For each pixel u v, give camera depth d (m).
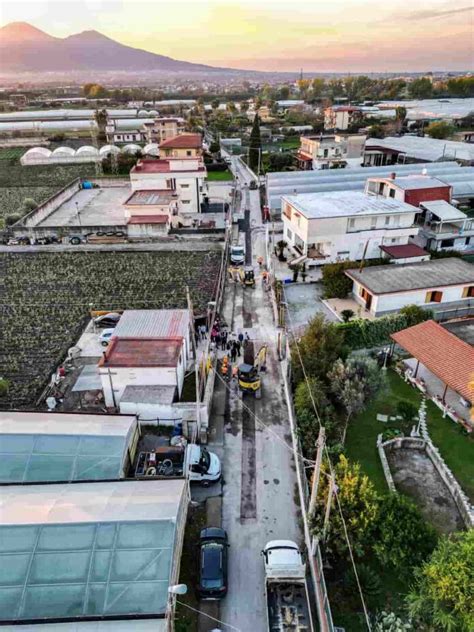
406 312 33.09
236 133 129.75
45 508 16.56
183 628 15.84
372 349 32.19
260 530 19.42
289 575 16.67
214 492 21.27
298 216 45.50
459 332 29.83
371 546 17.61
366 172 66.56
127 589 13.97
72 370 30.03
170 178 62.44
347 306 38.19
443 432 24.78
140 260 48.22
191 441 24.11
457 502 20.77
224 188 75.81
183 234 55.19
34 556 14.68
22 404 27.02
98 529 15.46
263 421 25.80
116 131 129.62
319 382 25.34
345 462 19.33
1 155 105.81
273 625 15.59
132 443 22.38
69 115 166.38
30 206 62.81
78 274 45.06
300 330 34.66
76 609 13.57
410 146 88.00
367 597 16.62
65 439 20.70
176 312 31.42
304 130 126.38
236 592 17.06
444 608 15.00
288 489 21.44
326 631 14.87
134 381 25.64
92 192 76.56
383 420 25.69
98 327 35.12
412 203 49.94
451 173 64.56
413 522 17.12
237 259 46.62
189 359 30.34
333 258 44.84
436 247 47.88
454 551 15.70
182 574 17.67
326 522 17.17
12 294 41.09
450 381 25.52
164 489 18.27
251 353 31.94
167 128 111.62
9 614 13.48
